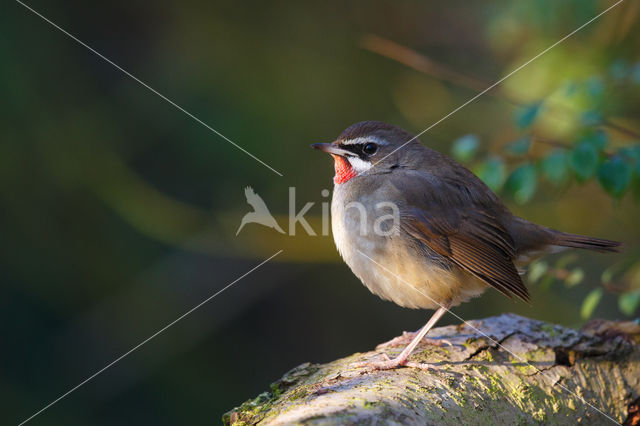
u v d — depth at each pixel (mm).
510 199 10523
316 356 14609
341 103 14258
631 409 6941
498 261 7879
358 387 5879
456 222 7977
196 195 14094
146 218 13711
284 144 14062
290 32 14586
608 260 12836
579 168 7844
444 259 7938
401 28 15141
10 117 13023
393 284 8055
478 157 13172
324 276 15039
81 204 13508
